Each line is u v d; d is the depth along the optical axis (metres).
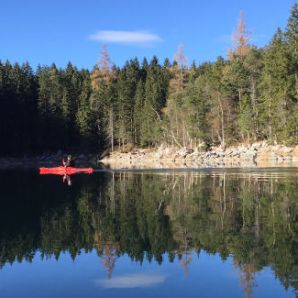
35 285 10.38
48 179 38.97
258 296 9.30
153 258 12.27
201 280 10.38
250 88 75.38
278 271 10.73
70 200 23.77
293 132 63.00
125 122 95.25
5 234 15.46
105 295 9.64
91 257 12.55
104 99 99.00
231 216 17.50
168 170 47.66
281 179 31.69
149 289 9.91
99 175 42.88
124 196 25.06
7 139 91.12
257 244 13.11
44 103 96.31
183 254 12.52
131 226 16.38
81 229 16.11
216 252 12.52
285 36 69.25
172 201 22.34
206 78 81.94
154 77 99.00
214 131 77.62
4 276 11.06
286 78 64.56
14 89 94.62
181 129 83.25
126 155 89.31
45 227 16.52
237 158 67.06
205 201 21.83
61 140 96.06
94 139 97.50
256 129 71.81
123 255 12.66
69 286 10.27
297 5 68.31
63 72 107.62
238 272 10.80
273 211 18.23
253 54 75.88
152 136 90.88
